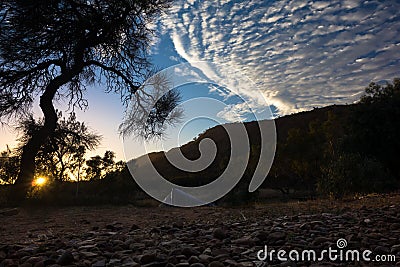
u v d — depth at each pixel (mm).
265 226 4703
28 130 15961
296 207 7840
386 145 20156
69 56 12195
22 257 3232
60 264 2863
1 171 16234
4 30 10547
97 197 11945
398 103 20516
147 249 3438
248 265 2707
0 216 8094
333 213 5887
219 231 3955
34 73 12039
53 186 12164
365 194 10383
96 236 4531
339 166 10859
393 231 3936
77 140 17422
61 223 6672
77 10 11602
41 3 10539
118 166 17797
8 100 11773
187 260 2928
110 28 12188
